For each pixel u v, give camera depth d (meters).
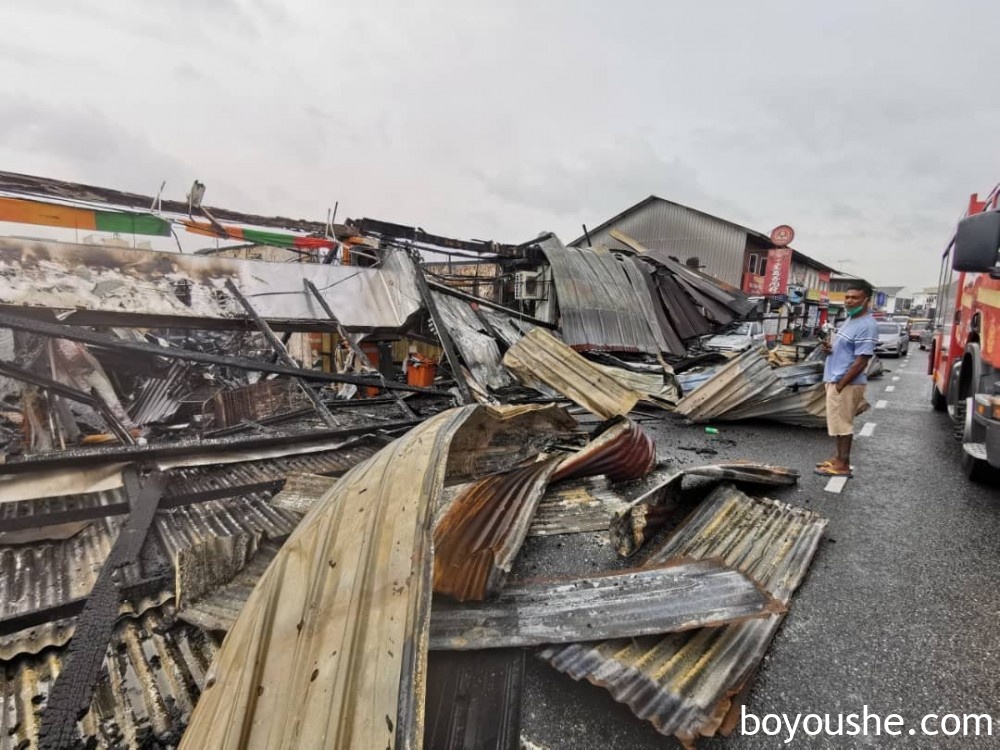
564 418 3.89
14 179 5.30
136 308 4.76
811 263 28.12
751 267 24.39
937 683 2.06
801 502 4.05
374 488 2.04
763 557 2.95
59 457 2.96
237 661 1.62
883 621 2.48
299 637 1.62
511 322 9.15
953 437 6.44
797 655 2.23
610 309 10.79
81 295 4.51
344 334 5.95
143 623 2.14
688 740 1.59
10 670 1.90
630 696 1.76
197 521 3.02
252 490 3.36
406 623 1.51
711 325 13.31
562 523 3.40
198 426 5.12
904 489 4.37
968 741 1.77
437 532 2.58
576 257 11.62
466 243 9.94
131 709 1.74
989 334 3.95
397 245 8.66
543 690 1.95
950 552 3.20
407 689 1.36
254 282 5.86
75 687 1.77
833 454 5.59
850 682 2.07
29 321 3.34
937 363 7.56
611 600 2.24
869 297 4.41
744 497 3.64
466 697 1.89
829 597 2.68
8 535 2.65
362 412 5.79
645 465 4.48
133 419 5.44
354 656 1.49
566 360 6.47
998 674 2.11
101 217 5.81
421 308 6.92
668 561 2.54
